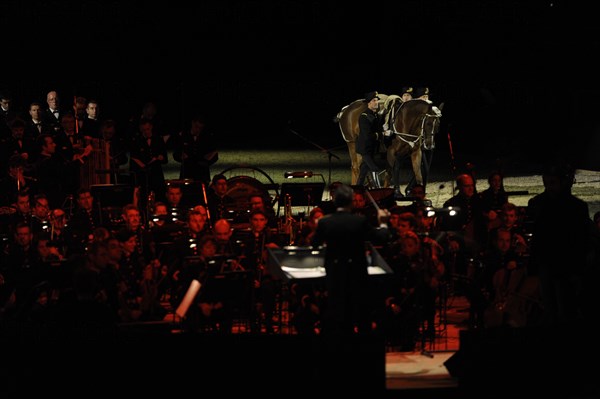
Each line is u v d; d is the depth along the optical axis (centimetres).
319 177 4531
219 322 1966
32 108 3294
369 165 3688
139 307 2020
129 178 3112
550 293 1866
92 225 2452
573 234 1850
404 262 2003
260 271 2125
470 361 1658
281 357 1616
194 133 3161
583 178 4419
